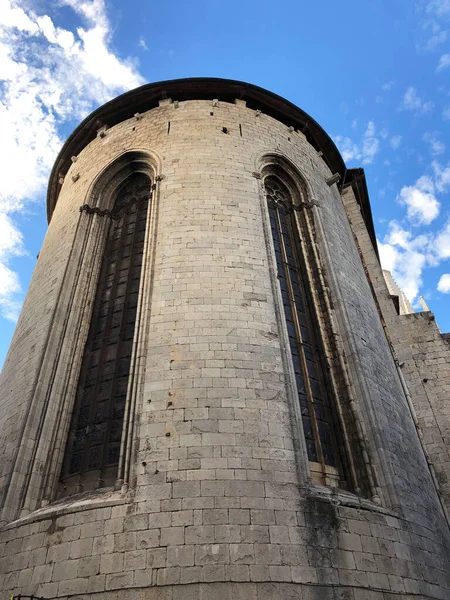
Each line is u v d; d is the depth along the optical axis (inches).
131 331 560.1
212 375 451.2
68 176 866.1
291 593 340.5
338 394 536.1
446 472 627.8
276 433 426.6
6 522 421.4
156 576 339.9
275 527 370.0
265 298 529.3
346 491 457.4
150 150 727.1
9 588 376.2
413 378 737.0
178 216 596.7
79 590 345.7
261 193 665.0
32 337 584.1
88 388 535.5
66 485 462.3
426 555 430.9
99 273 658.8
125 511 375.2
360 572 371.9
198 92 862.5
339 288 624.7
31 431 480.1
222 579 339.3
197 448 404.2
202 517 366.9
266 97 869.8
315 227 703.1
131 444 416.5
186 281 527.2
